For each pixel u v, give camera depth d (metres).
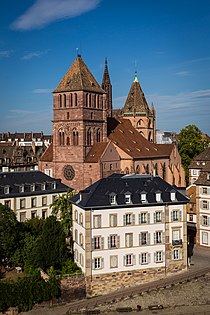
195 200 109.12
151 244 80.81
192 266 87.06
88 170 129.88
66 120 133.25
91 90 133.38
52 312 70.00
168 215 82.19
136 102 172.00
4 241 80.00
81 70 135.50
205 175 102.69
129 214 79.25
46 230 79.94
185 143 165.25
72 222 86.69
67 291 74.25
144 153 144.62
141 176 89.75
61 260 79.81
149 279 80.62
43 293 71.75
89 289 76.06
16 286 70.69
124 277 78.69
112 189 81.00
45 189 110.12
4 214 82.12
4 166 181.62
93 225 76.56
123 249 78.69
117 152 135.50
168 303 73.50
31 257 79.56
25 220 98.62
